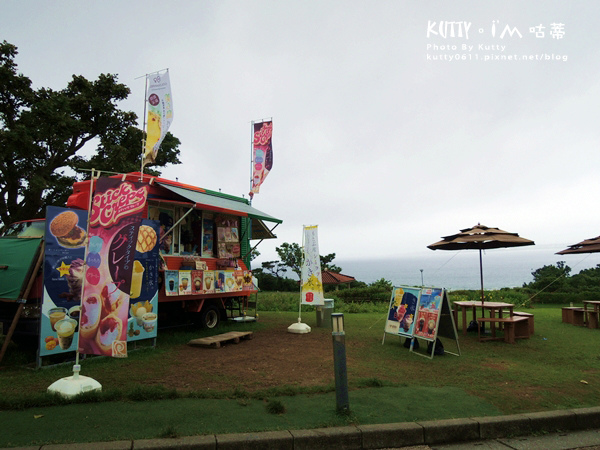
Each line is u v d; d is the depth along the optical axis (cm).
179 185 1017
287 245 3297
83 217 661
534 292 2180
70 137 1819
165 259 928
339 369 453
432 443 422
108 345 513
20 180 1808
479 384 581
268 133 1391
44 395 462
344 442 399
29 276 632
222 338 831
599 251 1176
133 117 2086
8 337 618
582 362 726
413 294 831
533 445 423
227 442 373
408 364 693
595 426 480
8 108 1777
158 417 423
